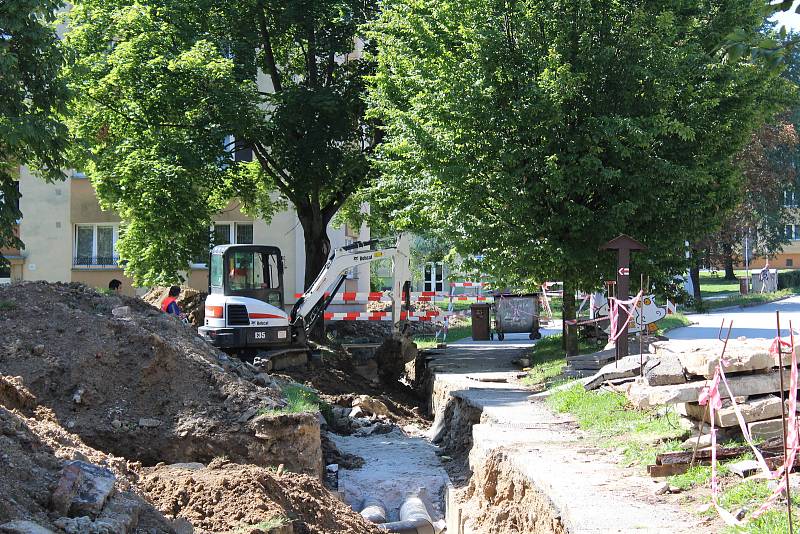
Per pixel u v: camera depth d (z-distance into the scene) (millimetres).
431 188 19844
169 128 25531
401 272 23516
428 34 20422
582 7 18781
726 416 8641
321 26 27422
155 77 25062
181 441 11297
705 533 6652
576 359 16984
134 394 11758
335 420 17484
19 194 20266
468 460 14078
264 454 11383
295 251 36281
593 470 9117
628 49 18875
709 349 9914
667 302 20750
